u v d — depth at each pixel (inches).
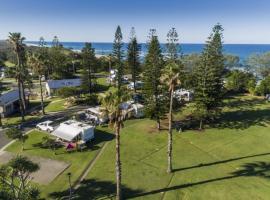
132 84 3489.2
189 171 1510.8
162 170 1521.9
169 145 1460.4
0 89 3533.5
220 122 2299.5
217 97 2186.3
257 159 1654.8
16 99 2731.3
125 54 3444.9
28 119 2418.8
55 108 2760.8
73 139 1823.3
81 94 3221.0
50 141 1792.6
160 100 2076.8
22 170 1193.4
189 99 2935.5
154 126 2228.1
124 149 1796.3
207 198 1270.9
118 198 1224.8
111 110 1163.9
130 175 1462.8
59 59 4579.2
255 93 3221.0
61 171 1497.3
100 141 1931.6
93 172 1488.7
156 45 2308.1
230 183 1390.3
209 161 1631.4
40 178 1419.8
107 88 3599.9
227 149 1797.5
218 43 2556.6
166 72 1446.9
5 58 5836.6
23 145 1808.6
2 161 1598.2
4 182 1167.0
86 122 2289.6
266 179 1425.9
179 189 1338.6
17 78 2361.0
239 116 2447.1
